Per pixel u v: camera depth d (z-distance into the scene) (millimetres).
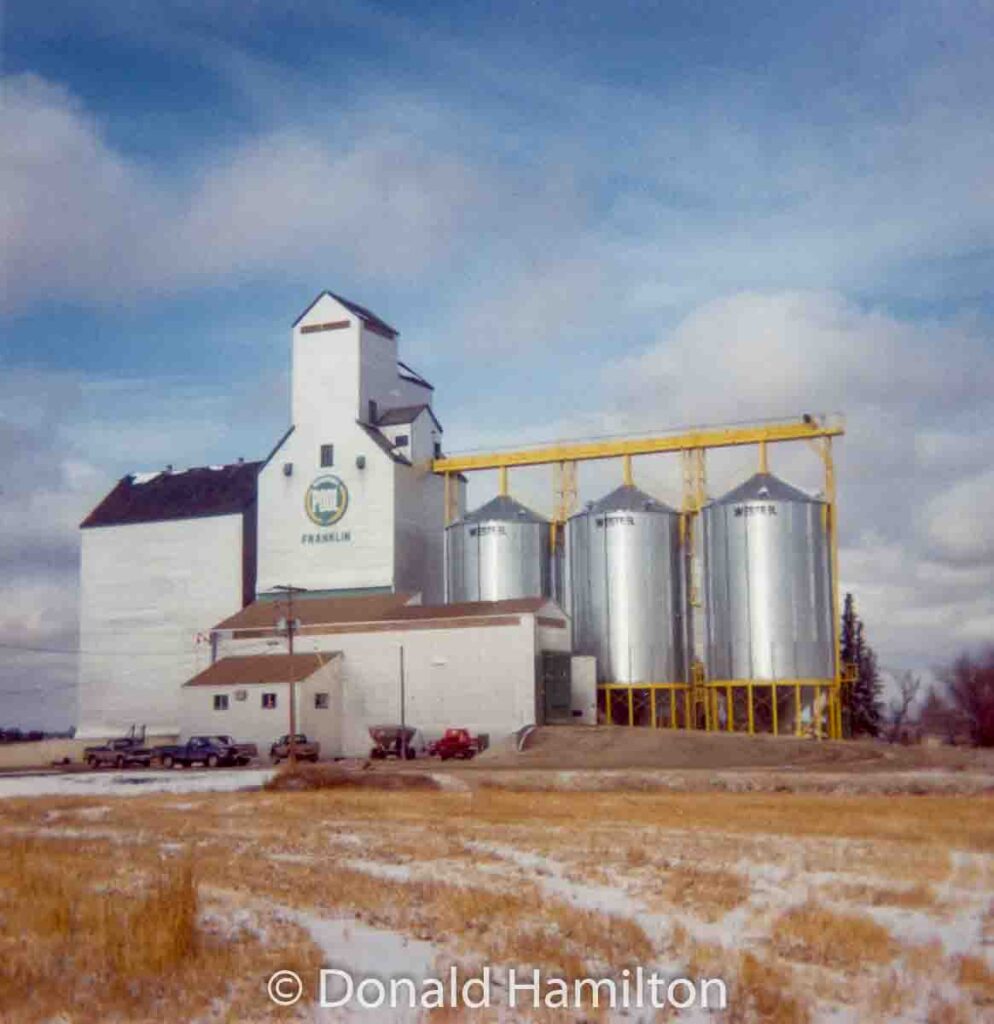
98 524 119250
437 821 44406
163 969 17828
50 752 115000
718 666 102438
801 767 75750
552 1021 15531
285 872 29234
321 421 113438
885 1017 15680
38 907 22469
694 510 108250
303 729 94375
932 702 138000
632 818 44969
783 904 24359
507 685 92750
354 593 110188
